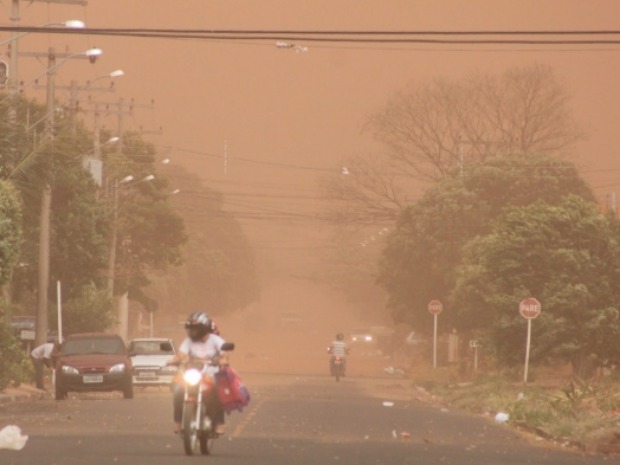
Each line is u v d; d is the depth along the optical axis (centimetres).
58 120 6812
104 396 6197
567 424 3841
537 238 6312
